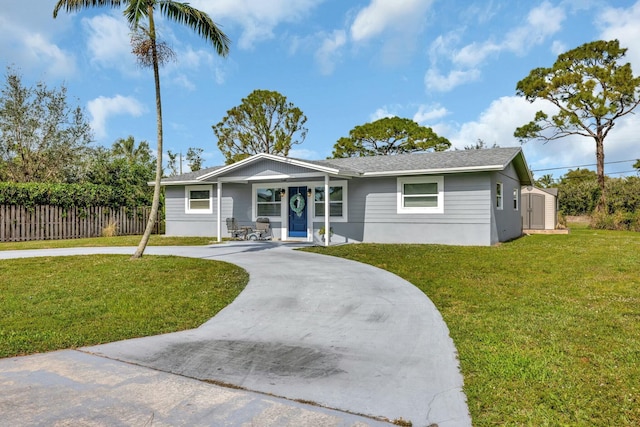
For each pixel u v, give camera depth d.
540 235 18.28
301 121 34.34
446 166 13.48
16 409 2.83
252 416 2.77
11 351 4.16
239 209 17.62
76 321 5.33
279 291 6.95
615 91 24.59
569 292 6.71
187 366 3.79
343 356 4.07
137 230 21.23
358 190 15.34
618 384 3.25
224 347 4.36
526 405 2.94
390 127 33.62
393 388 3.28
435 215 14.03
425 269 9.00
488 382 3.34
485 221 13.23
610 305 5.81
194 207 18.77
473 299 6.33
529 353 3.95
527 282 7.55
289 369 3.72
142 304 6.16
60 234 17.75
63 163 24.28
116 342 4.54
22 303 6.13
